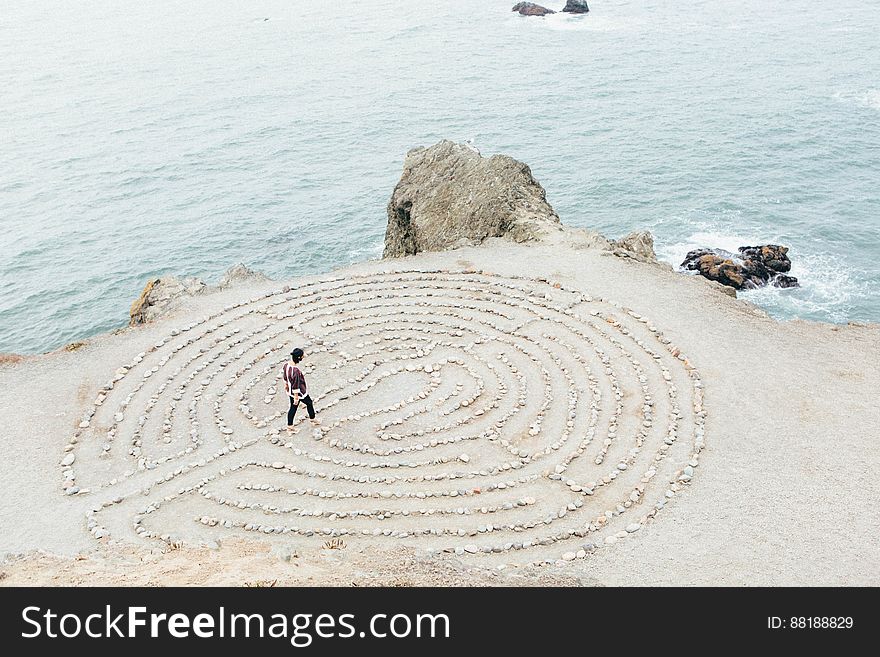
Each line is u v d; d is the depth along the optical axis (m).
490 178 38.28
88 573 15.53
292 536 18.14
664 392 23.23
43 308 49.91
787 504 18.70
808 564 16.70
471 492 19.55
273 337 26.97
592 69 103.56
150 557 16.77
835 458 20.20
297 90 101.31
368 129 83.12
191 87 105.56
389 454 21.12
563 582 15.70
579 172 66.88
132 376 24.95
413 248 40.78
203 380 24.64
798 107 81.00
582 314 27.50
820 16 132.62
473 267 31.36
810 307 44.84
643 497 19.27
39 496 19.84
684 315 27.28
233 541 17.72
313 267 53.84
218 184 69.62
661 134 75.44
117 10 195.88
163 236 59.28
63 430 22.44
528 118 83.31
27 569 16.17
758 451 20.64
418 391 23.97
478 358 25.36
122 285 52.31
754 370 24.06
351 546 17.55
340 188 67.50
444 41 130.38
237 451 21.44
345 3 186.50
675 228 55.34
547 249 32.66
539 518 18.62
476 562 17.06
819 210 57.28
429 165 43.12
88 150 80.25
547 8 152.00
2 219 63.53
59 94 104.19
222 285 30.91
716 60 104.88
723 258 47.97
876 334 25.89
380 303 29.06
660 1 159.25
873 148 68.81
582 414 22.50
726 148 70.50
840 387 23.11
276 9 182.38
